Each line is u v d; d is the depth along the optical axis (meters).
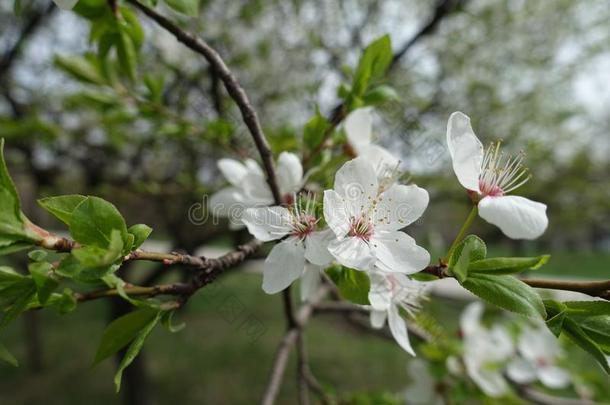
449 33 5.71
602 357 0.95
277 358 2.13
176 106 3.40
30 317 7.38
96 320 9.64
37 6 3.91
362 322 3.06
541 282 1.04
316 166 1.61
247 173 1.60
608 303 1.01
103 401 6.48
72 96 2.73
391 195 1.18
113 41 1.75
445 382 2.62
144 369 5.00
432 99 5.63
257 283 8.55
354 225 1.14
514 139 6.00
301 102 4.35
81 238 0.95
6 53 4.46
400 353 8.01
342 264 1.13
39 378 7.15
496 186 1.21
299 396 2.33
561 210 6.82
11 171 4.34
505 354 2.74
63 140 4.10
